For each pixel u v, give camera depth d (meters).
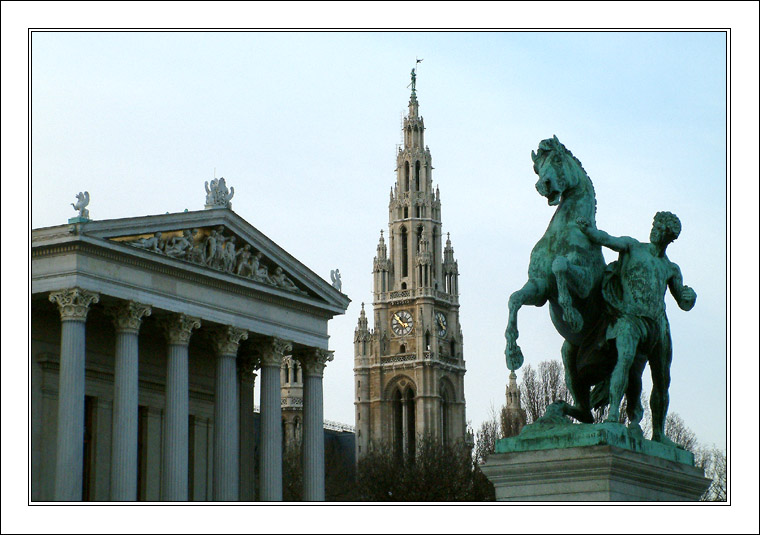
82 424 83.44
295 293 105.25
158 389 103.50
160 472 102.44
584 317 24.66
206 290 96.19
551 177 24.75
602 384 25.50
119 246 87.25
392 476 169.00
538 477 22.83
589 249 24.47
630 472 22.56
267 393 102.69
